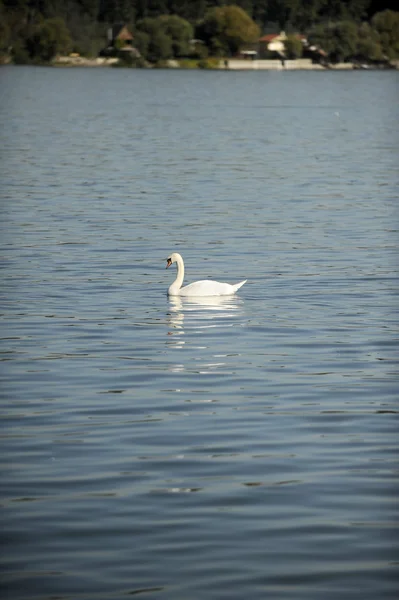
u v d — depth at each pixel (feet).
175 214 116.06
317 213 117.70
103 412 48.03
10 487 38.81
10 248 93.61
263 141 224.12
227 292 74.08
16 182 145.28
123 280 80.33
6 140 219.82
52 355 58.29
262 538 34.63
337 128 266.98
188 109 344.49
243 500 37.63
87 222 109.50
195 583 31.78
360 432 45.32
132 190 137.90
